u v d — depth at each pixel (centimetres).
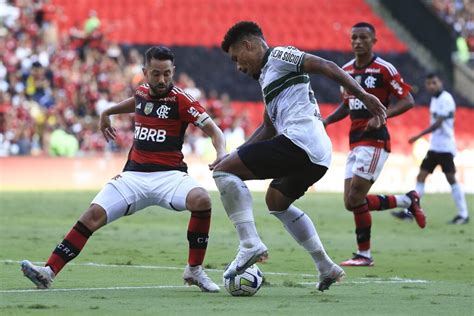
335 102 9475
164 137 2161
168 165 2164
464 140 9162
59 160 7281
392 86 2933
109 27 9556
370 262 2888
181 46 9644
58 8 9406
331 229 4303
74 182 7312
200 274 2136
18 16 8962
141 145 2173
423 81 9869
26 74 8031
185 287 2222
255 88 9438
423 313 1791
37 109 7662
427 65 10131
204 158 7462
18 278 2362
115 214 2153
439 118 4675
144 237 3794
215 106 8394
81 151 7644
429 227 4528
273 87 2034
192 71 9475
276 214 2108
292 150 2006
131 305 1873
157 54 2130
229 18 10212
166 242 3584
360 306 1891
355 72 2986
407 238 3947
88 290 2131
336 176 7625
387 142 2944
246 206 2008
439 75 9988
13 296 2006
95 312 1762
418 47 10275
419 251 3384
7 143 7494
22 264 2105
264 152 2008
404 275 2611
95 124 7769
